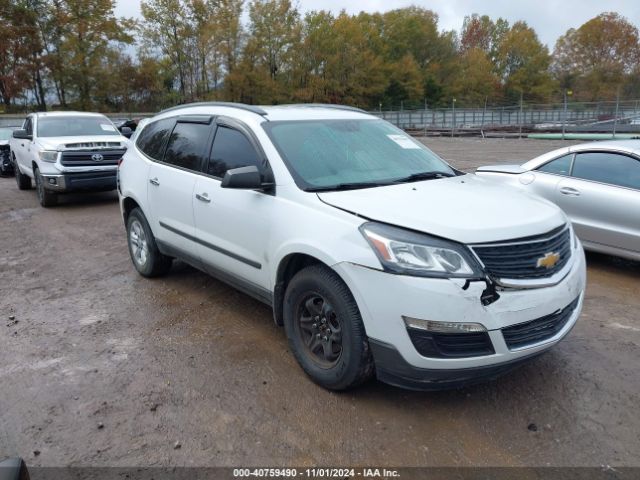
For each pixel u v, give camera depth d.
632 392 3.45
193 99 49.84
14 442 3.04
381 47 59.34
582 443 2.97
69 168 9.95
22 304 5.21
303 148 3.98
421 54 65.44
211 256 4.50
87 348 4.20
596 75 63.12
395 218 3.10
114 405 3.39
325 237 3.27
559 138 29.70
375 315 3.03
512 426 3.13
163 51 48.66
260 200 3.85
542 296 3.07
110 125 12.17
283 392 3.50
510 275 3.00
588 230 5.96
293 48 50.28
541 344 3.12
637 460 2.83
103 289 5.56
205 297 5.24
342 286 3.23
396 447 2.96
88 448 2.97
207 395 3.49
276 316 3.88
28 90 42.69
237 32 47.59
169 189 4.93
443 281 2.88
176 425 3.17
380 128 4.67
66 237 8.01
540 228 3.19
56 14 41.41
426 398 3.42
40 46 41.69
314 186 3.65
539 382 3.59
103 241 7.69
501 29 77.44
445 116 43.28
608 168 5.94
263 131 4.05
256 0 48.28
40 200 10.74
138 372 3.80
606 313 4.78
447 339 2.93
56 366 3.91
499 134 34.50
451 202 3.39
